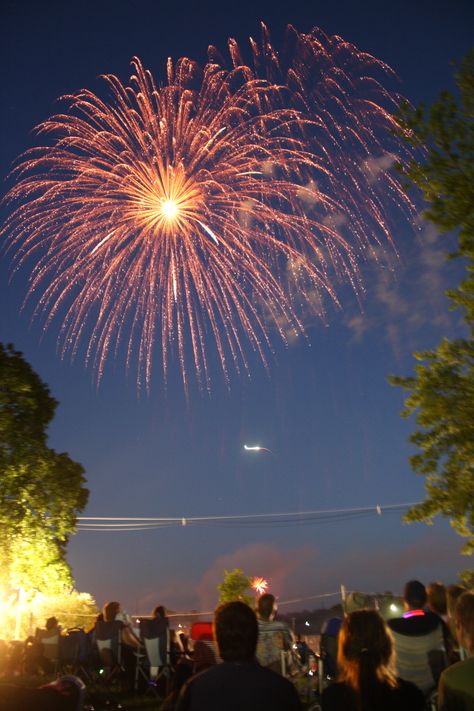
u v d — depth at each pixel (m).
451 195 13.17
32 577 22.14
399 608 8.80
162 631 12.12
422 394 14.55
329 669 9.16
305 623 16.50
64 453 22.72
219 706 3.91
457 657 7.35
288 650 8.88
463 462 14.66
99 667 13.30
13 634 25.44
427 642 6.66
